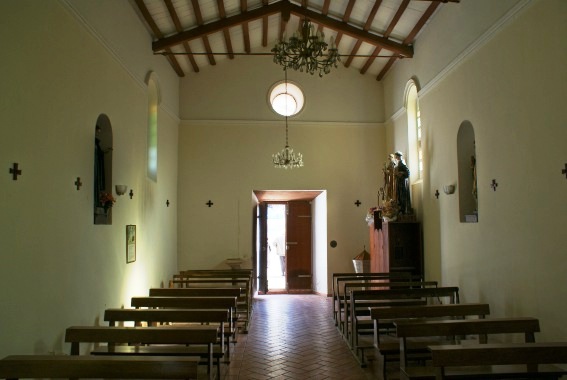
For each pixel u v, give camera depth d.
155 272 8.80
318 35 6.72
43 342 4.43
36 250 4.33
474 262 6.57
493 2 5.98
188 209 10.94
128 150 7.13
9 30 3.93
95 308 5.74
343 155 11.33
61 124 4.87
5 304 3.83
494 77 6.00
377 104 11.48
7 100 3.89
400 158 9.15
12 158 3.96
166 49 9.23
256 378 5.18
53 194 4.68
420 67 8.81
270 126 11.25
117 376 2.96
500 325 4.07
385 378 4.62
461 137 7.15
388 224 8.75
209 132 11.13
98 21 5.91
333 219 11.20
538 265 5.05
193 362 2.96
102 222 6.17
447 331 4.00
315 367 5.55
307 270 12.69
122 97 6.88
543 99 4.96
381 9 8.45
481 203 6.35
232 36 10.16
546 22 4.91
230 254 10.91
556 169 4.75
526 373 3.47
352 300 5.92
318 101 11.37
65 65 4.99
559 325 4.70
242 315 8.52
